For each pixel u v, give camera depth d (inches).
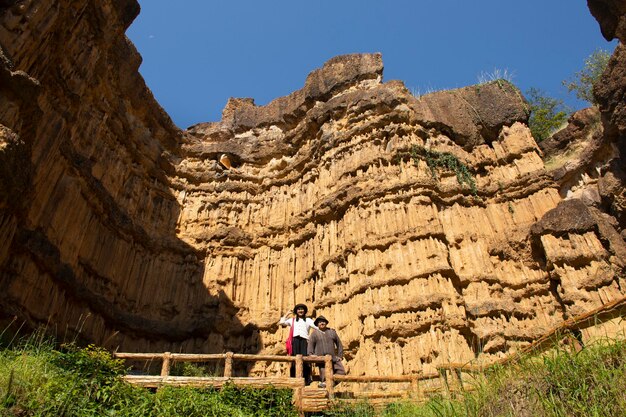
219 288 1043.9
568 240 876.6
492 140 1128.2
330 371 488.1
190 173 1203.9
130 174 1056.2
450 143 1085.1
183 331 965.2
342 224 973.8
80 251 845.2
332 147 1098.7
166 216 1117.1
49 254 717.9
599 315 355.6
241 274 1079.0
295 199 1137.4
